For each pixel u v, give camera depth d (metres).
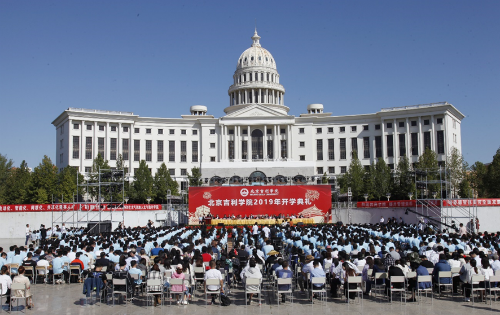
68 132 114.69
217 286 21.27
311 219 68.75
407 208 64.19
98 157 99.12
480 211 60.56
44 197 86.31
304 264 23.81
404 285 21.67
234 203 72.81
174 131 126.44
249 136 127.00
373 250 25.89
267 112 126.75
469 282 21.50
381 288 25.41
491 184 83.50
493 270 22.20
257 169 89.50
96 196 96.12
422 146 114.69
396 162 117.00
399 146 117.75
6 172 107.81
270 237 40.03
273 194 72.69
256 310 20.44
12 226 66.88
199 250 26.31
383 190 93.38
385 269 22.58
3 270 21.56
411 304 21.31
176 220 76.25
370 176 96.62
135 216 71.44
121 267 21.84
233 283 26.73
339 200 83.06
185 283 21.61
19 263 27.77
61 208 67.00
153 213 73.38
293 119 126.00
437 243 29.02
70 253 28.36
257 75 148.75
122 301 22.73
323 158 125.38
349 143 124.00
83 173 114.00
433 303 21.47
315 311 20.11
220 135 126.75
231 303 22.02
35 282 27.80
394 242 29.83
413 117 116.06
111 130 119.69
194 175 103.19
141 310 20.72
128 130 121.94
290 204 72.38
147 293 21.36
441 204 58.41
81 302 22.50
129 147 121.50
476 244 29.08
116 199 89.56
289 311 20.17
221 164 90.31
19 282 20.94
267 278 27.17
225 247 35.09
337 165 123.94
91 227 56.59
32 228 66.88
